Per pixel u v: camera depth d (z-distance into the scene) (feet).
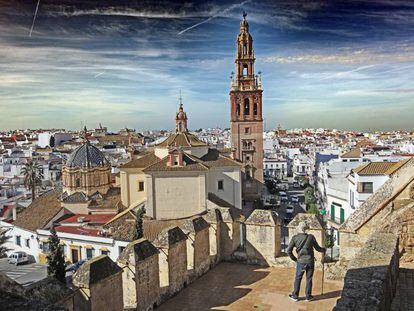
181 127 217.36
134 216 154.51
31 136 653.71
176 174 150.82
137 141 563.07
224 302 38.42
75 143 517.96
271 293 39.70
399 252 36.55
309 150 488.02
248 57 284.20
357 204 161.07
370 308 22.27
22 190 274.77
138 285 36.19
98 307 32.48
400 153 286.25
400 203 39.63
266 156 491.72
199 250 45.37
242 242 50.65
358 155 271.49
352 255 41.88
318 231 44.57
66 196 189.06
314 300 37.45
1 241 183.21
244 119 285.64
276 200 299.38
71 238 158.10
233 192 168.76
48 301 28.48
